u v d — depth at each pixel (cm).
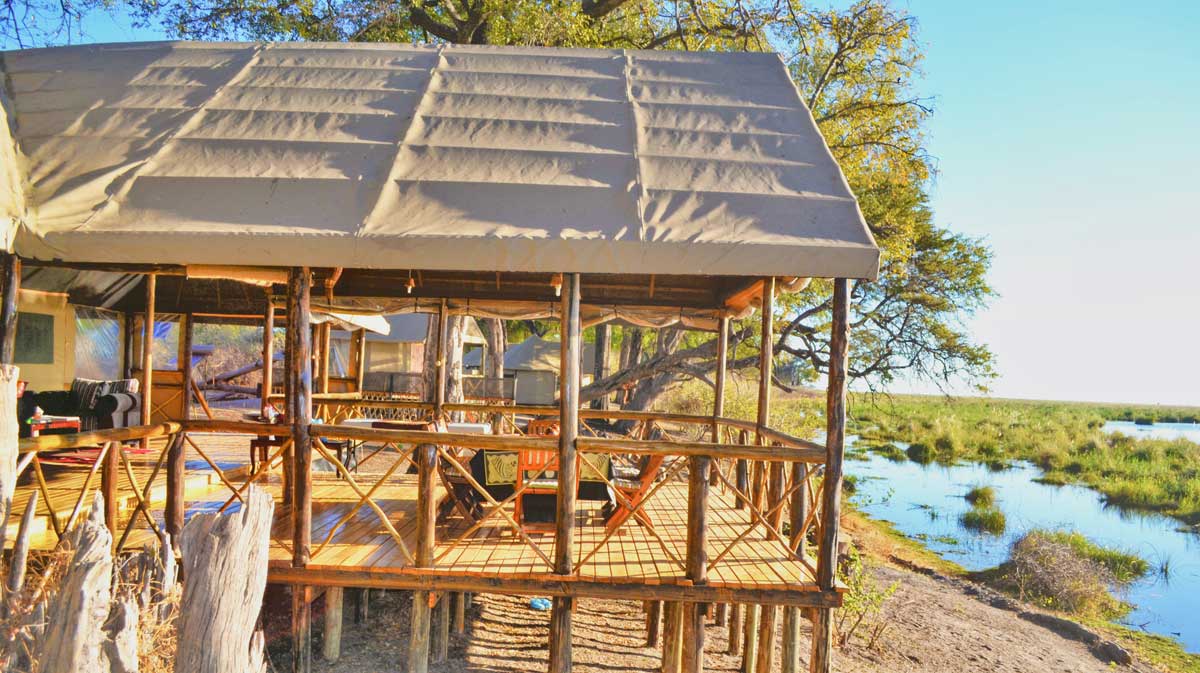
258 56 804
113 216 548
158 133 652
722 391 962
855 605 973
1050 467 3020
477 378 2394
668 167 634
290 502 767
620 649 789
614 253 542
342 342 2844
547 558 588
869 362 2133
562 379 570
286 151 630
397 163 617
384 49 838
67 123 661
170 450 602
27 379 1080
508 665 693
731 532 748
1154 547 1728
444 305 1026
